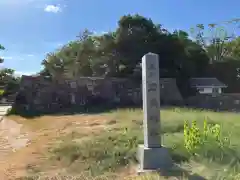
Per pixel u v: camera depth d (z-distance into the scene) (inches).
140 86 1560.0
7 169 354.9
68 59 2253.9
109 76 1786.4
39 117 1010.1
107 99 1492.4
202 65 2098.9
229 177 263.4
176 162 327.9
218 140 355.6
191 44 2097.7
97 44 1916.8
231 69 2193.7
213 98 1528.1
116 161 350.3
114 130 526.6
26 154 424.2
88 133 519.8
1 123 847.7
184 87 1840.6
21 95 1314.0
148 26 1770.4
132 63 1717.5
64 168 349.7
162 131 473.1
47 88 1375.5
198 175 276.7
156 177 278.7
